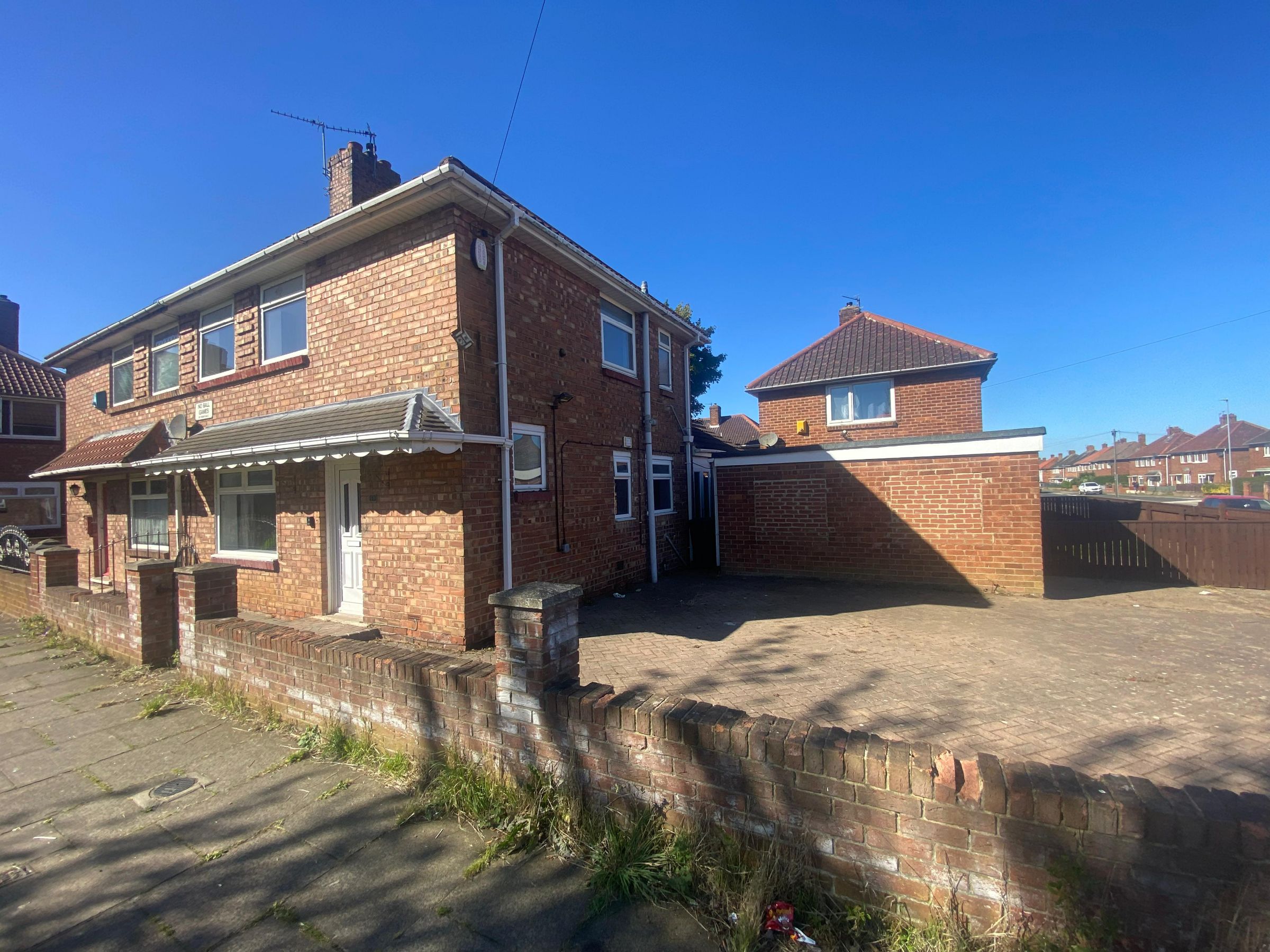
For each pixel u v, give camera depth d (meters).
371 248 7.95
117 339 12.38
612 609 8.93
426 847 3.17
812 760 2.62
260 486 9.23
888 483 10.43
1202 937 2.00
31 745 4.60
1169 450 80.38
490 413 7.62
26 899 2.84
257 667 4.99
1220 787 3.49
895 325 18.08
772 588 10.38
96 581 13.00
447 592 7.03
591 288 10.24
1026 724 4.42
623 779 3.11
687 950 2.46
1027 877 2.23
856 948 2.36
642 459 11.80
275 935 2.58
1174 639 6.80
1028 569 9.38
